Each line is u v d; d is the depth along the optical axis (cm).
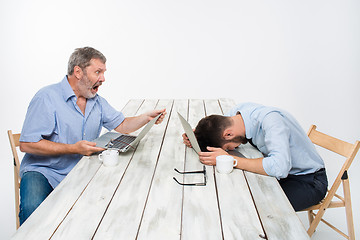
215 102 315
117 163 185
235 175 170
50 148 206
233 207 142
